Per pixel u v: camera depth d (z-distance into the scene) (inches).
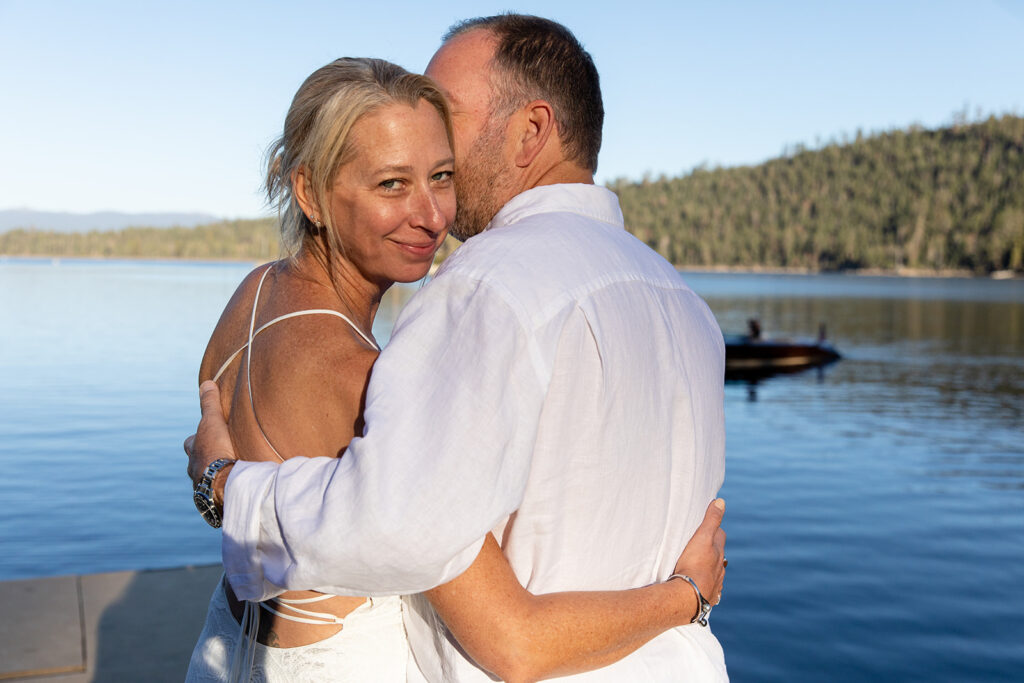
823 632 267.3
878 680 232.1
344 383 39.1
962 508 437.7
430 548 31.9
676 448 41.9
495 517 32.9
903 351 1424.7
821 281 5349.4
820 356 1186.6
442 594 35.1
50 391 847.1
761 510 431.2
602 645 36.9
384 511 31.9
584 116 47.8
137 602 141.3
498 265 36.3
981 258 6254.9
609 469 37.8
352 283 44.4
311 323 41.6
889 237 6678.2
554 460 36.9
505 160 48.1
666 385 40.9
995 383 1028.5
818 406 826.2
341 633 43.3
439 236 44.0
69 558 358.0
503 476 33.4
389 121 40.9
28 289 2787.9
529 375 34.6
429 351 35.4
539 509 37.3
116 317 1769.2
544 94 46.9
